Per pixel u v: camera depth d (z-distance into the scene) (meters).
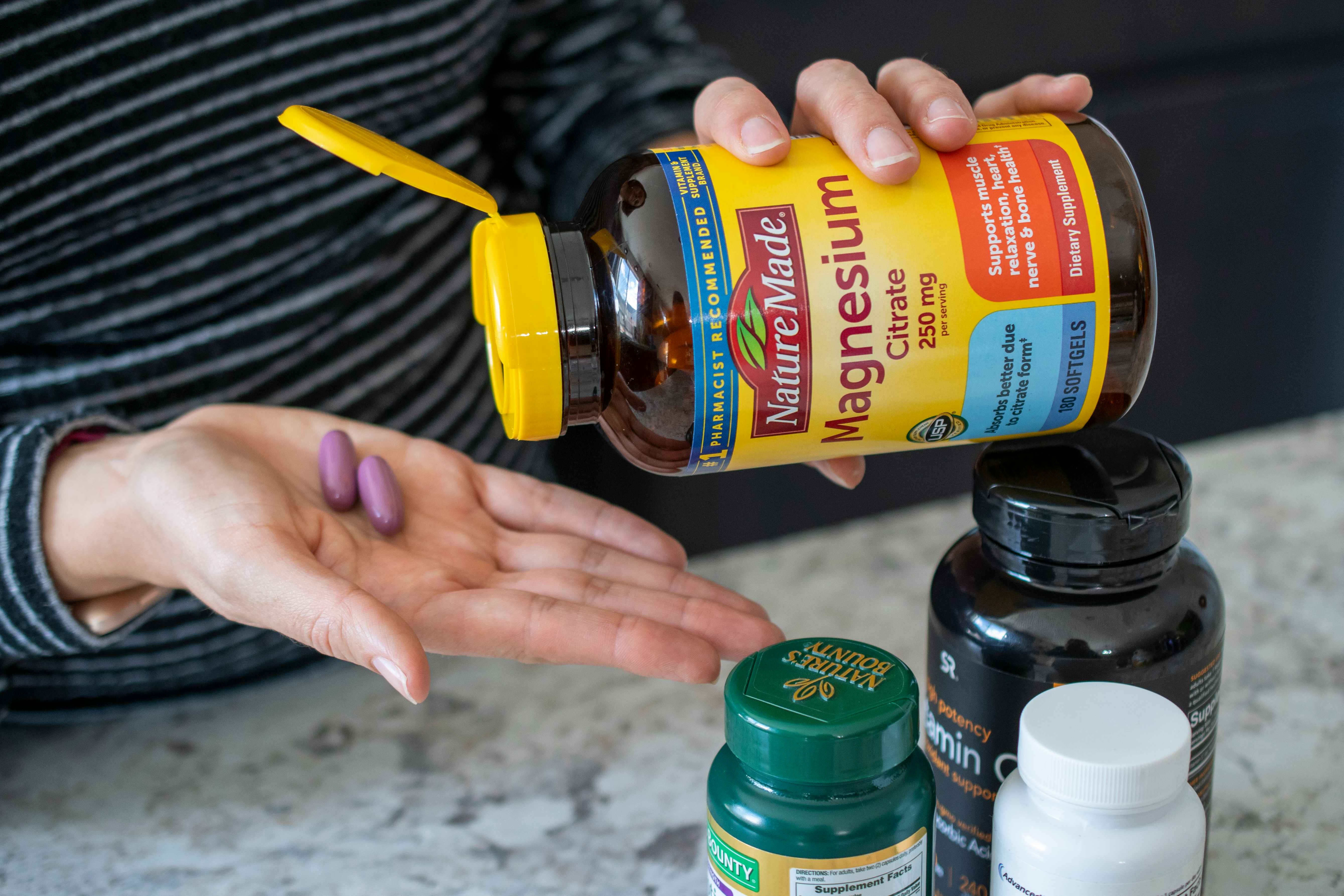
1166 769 0.38
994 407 0.49
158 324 0.76
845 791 0.41
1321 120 1.67
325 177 0.78
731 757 0.44
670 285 0.46
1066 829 0.39
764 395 0.47
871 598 0.83
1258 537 0.85
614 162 0.52
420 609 0.51
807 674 0.43
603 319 0.48
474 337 0.94
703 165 0.48
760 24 1.38
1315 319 1.82
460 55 0.82
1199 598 0.47
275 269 0.78
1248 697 0.68
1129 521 0.44
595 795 0.65
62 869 0.62
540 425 0.49
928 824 0.43
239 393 0.79
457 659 0.81
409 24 0.76
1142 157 1.62
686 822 0.63
